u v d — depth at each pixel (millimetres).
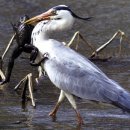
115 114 15633
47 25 15586
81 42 25797
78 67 14867
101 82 14609
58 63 14992
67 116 15422
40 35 15531
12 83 18719
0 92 17641
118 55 23734
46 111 15812
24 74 20062
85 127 14516
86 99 14688
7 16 30578
